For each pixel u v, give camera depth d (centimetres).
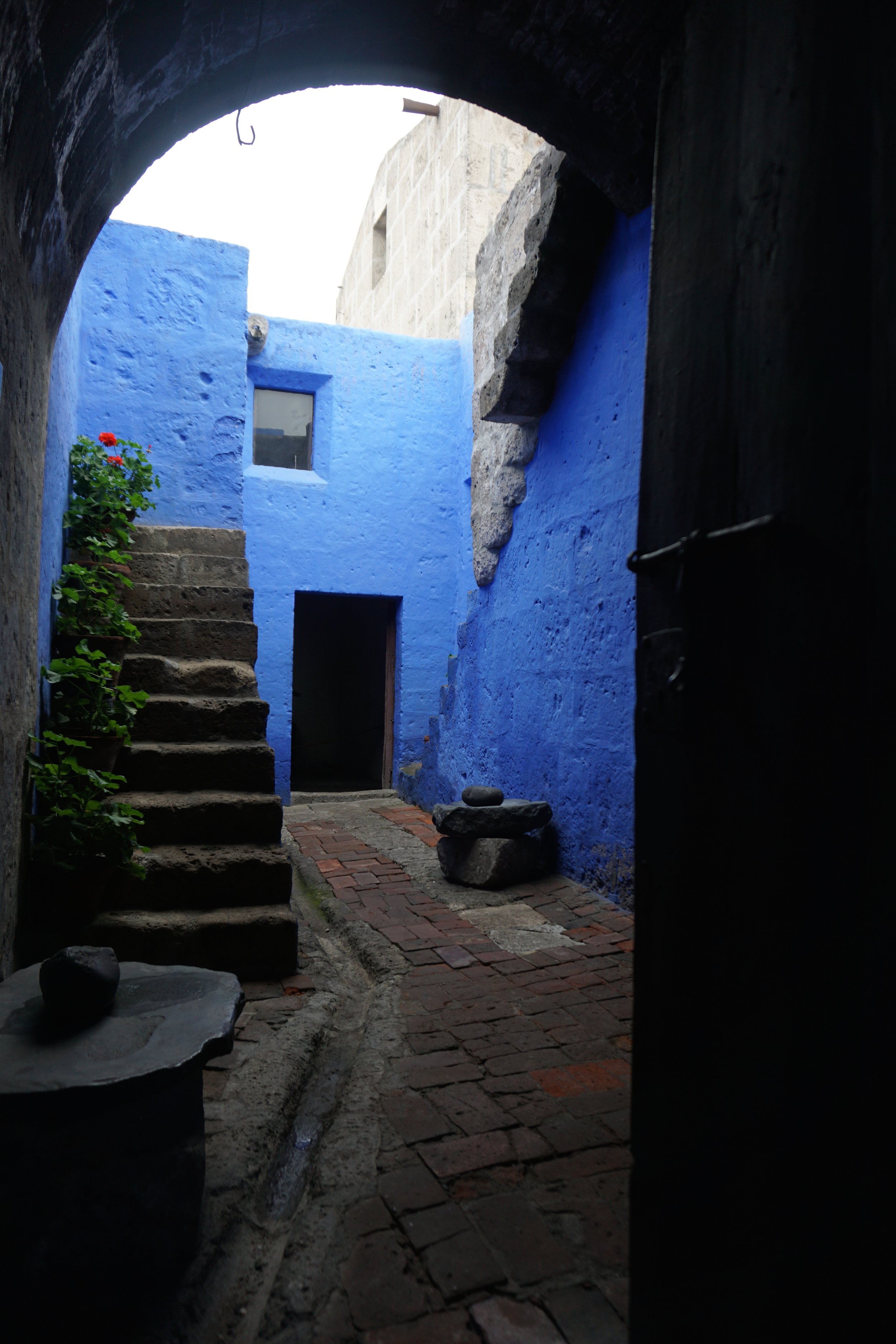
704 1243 129
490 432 688
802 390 114
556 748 563
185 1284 180
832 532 109
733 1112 124
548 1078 272
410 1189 213
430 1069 278
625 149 419
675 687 135
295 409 870
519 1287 179
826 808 108
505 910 470
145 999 215
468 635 736
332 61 349
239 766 436
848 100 108
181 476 675
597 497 520
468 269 902
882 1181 100
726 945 126
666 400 149
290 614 829
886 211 103
